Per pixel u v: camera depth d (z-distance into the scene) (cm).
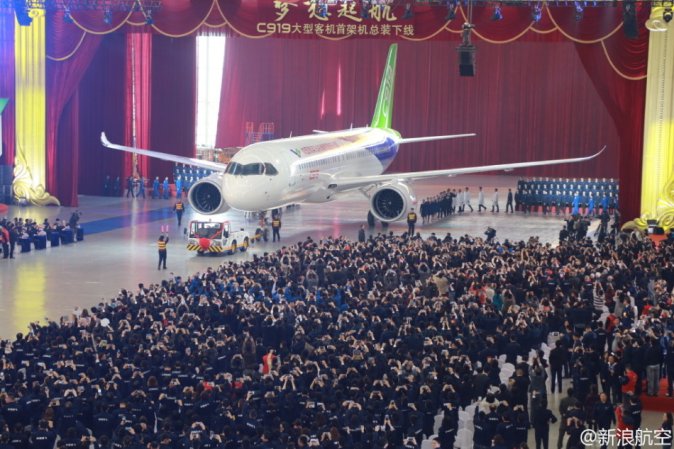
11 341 3347
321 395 2311
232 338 2789
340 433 2119
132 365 2534
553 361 2911
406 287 3416
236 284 3506
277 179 4866
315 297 3372
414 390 2409
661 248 4362
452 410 2372
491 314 3073
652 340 2816
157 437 2148
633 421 2423
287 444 2061
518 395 2506
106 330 2861
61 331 2877
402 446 2148
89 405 2345
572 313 3161
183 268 4634
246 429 2203
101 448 2095
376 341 2952
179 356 2631
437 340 2764
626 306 3203
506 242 4403
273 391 2405
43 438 2128
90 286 4228
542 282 3541
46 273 4509
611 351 2995
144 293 3366
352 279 3697
